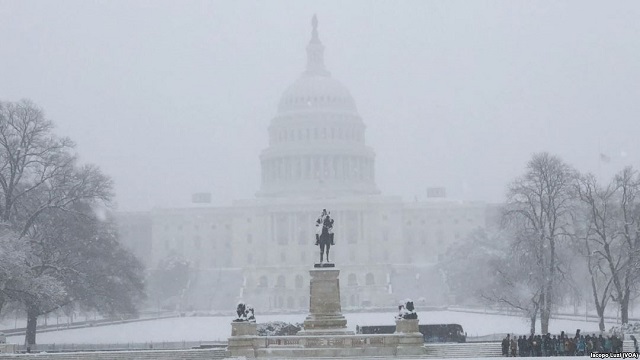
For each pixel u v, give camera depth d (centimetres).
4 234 7219
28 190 7900
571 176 8050
